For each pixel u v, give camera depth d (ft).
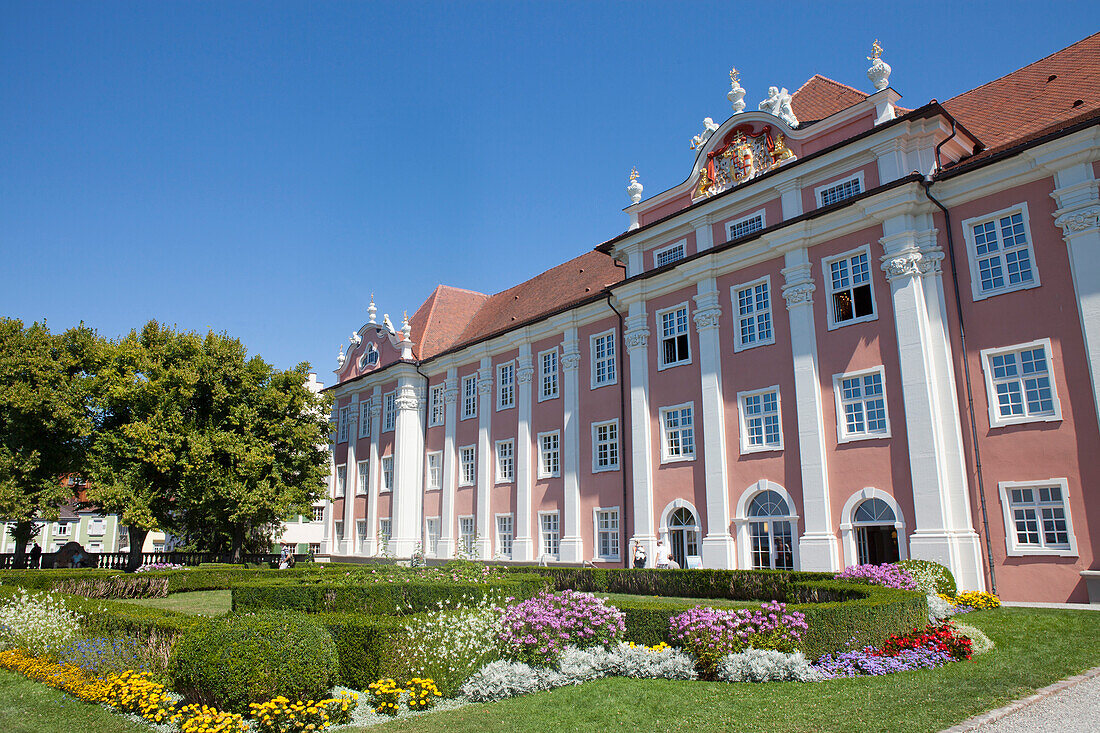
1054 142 63.10
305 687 31.32
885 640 39.88
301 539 202.69
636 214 103.60
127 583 87.61
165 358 126.21
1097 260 60.44
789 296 80.07
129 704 34.19
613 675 39.58
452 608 48.93
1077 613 51.03
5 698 37.50
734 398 85.10
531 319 118.11
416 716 32.81
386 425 156.04
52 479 125.08
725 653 37.91
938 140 73.26
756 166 88.69
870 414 72.69
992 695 30.94
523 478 116.57
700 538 86.22
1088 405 59.77
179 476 120.67
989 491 64.13
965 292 68.23
